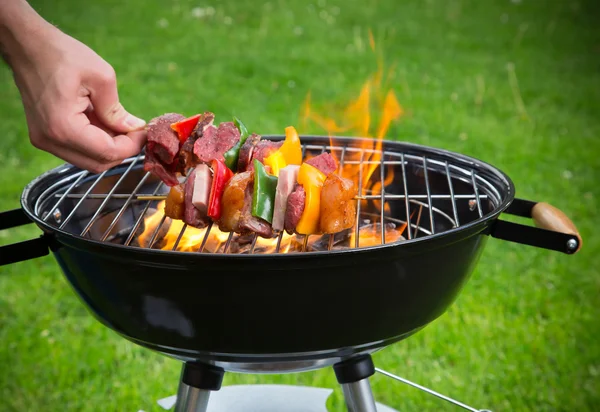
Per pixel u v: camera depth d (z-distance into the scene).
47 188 1.59
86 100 1.34
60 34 1.32
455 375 2.36
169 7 7.42
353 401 1.49
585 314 2.62
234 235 1.64
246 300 1.19
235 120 1.53
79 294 1.39
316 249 1.60
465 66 5.73
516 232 1.37
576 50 6.11
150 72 5.52
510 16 7.18
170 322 1.26
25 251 1.31
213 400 1.90
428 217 1.83
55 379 2.35
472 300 2.71
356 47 6.20
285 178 1.37
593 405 2.22
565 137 4.30
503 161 3.93
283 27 6.80
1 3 1.26
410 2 7.77
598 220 3.28
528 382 2.31
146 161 1.47
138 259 1.17
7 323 2.63
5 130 4.40
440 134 4.37
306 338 1.26
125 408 2.23
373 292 1.22
